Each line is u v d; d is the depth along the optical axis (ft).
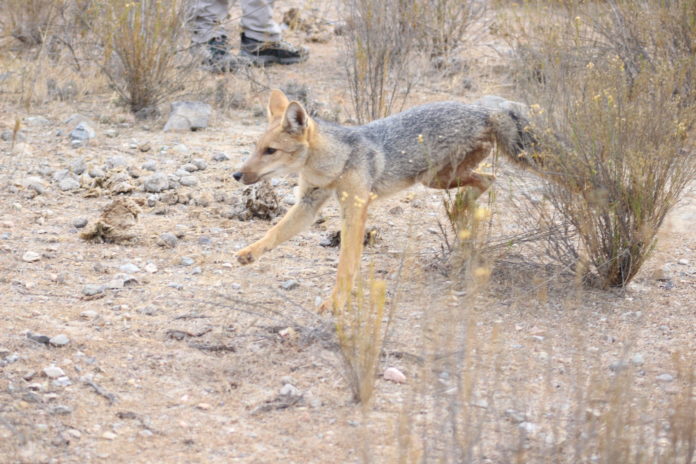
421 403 25.08
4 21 66.90
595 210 33.50
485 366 26.32
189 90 59.93
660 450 22.81
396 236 40.06
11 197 42.06
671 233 39.19
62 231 38.68
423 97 60.59
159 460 22.89
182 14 58.23
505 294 33.27
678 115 37.55
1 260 34.88
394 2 60.18
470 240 33.17
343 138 33.86
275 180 47.03
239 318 31.09
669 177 37.83
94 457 22.80
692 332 30.81
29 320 29.94
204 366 27.78
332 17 82.17
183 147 50.70
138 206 40.24
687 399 24.40
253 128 55.83
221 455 23.24
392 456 22.82
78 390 25.93
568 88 38.45
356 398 25.95
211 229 39.93
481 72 66.49
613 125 33.60
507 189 38.58
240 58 65.36
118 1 57.11
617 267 33.81
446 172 37.65
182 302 32.30
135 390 26.25
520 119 37.35
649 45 52.01
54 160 47.65
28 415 24.26
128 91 57.47
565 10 55.26
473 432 22.93
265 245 33.58
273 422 24.91
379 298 25.71
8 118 53.62
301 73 67.21
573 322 29.76
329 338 29.19
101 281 33.86
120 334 29.55
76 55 64.08
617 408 22.91
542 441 23.36
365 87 55.11
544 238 35.17
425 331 25.90
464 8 68.80
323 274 35.58
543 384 26.81
